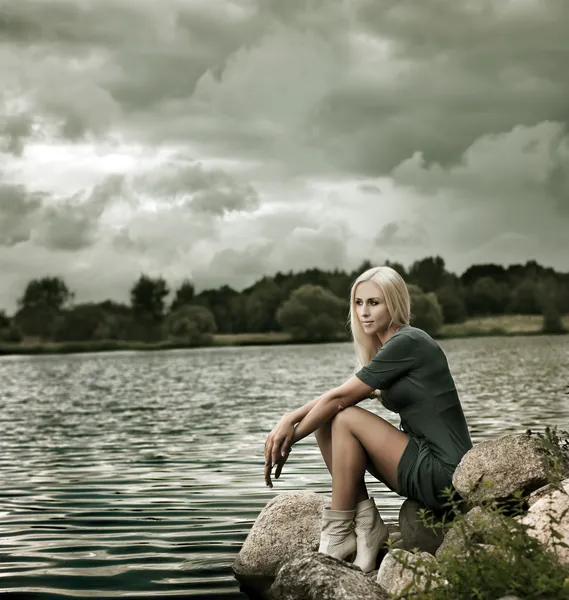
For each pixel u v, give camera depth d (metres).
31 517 6.20
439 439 4.51
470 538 3.72
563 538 3.64
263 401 17.81
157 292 85.38
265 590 4.32
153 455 9.67
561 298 83.00
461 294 84.25
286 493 5.21
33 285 83.25
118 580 4.53
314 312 80.88
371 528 4.59
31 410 17.41
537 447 4.37
